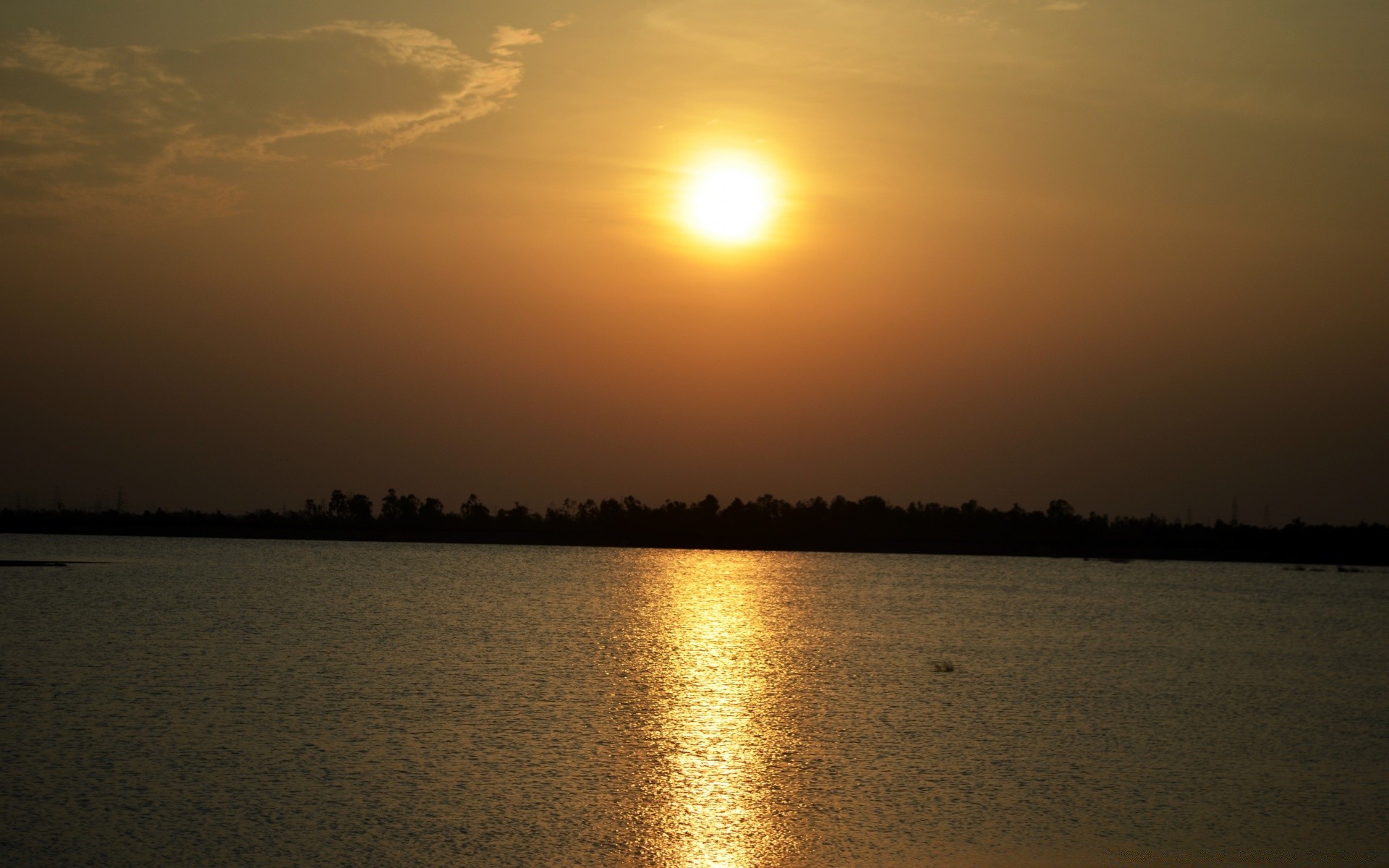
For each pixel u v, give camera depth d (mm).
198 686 64688
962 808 39500
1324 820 38344
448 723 53781
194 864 32656
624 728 53188
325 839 34969
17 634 90750
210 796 39719
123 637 90188
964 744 51000
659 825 36844
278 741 48969
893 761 46938
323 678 68688
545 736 50969
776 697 64250
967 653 91000
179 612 114250
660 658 84000
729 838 35625
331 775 42938
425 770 43938
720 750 48438
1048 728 55375
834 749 49156
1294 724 57938
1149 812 39156
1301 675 80188
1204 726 57062
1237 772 45875
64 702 58750
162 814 37562
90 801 39062
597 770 44125
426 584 173125
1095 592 184000
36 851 33719
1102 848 35000
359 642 90250
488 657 82188
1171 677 77438
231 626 100750
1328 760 48469
